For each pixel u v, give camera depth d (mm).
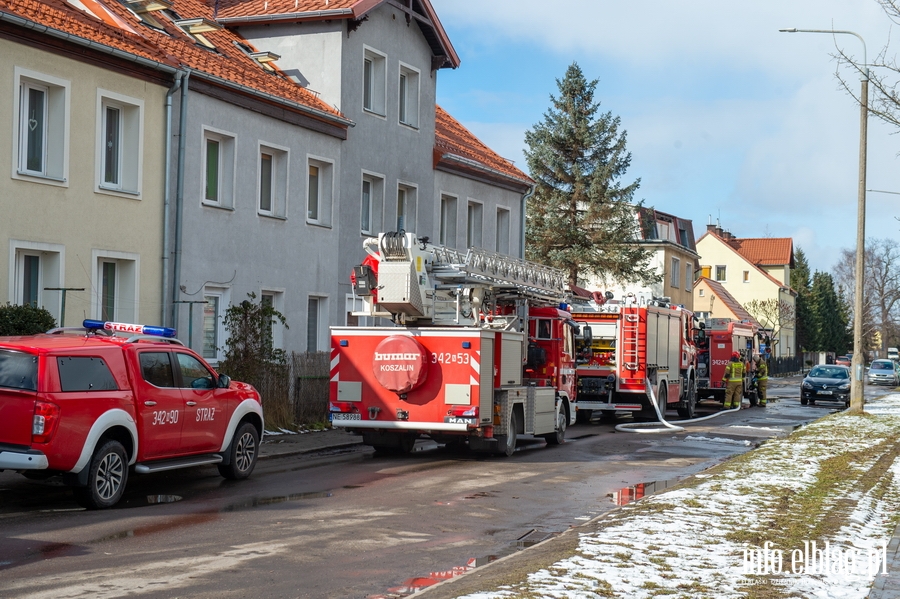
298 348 22828
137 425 10977
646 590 6949
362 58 25047
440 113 34969
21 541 8672
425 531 9711
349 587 7336
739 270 92500
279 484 12742
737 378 32531
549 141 49781
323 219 24016
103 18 19000
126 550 8391
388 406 15719
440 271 16609
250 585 7289
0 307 13984
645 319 24578
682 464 16234
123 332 12156
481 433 15672
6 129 15438
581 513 11062
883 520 10836
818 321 102125
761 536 9250
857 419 26594
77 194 16797
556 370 19062
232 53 23062
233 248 20672
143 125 18188
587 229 49031
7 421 9828
